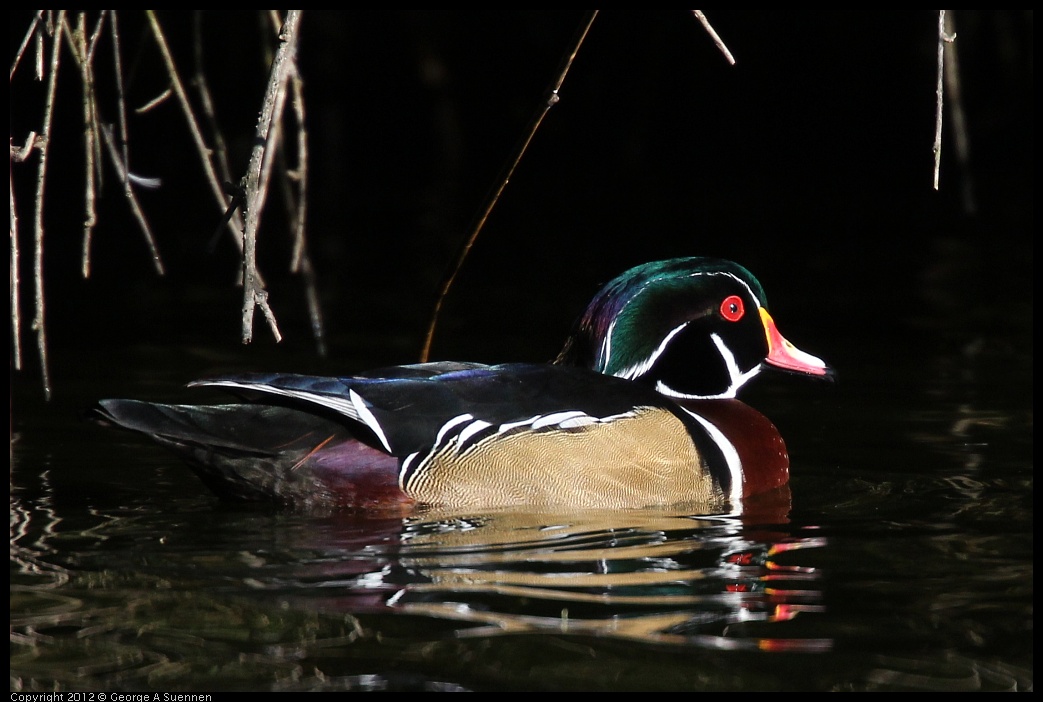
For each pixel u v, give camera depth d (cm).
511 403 1145
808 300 2300
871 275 2541
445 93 4128
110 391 1599
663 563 942
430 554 966
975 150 3744
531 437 1134
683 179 4034
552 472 1133
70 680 721
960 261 2669
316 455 1108
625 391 1198
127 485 1198
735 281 1321
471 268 2703
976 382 1652
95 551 970
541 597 857
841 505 1130
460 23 4097
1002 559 944
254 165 896
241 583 887
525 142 1195
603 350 1273
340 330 2052
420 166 4147
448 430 1122
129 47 3309
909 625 805
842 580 895
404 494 1116
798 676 728
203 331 2033
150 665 740
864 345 1920
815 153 3959
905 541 1001
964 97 3744
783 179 3978
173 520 1070
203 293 2422
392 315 2188
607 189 3888
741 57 3941
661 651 764
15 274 923
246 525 1060
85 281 2545
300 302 2330
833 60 3856
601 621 809
